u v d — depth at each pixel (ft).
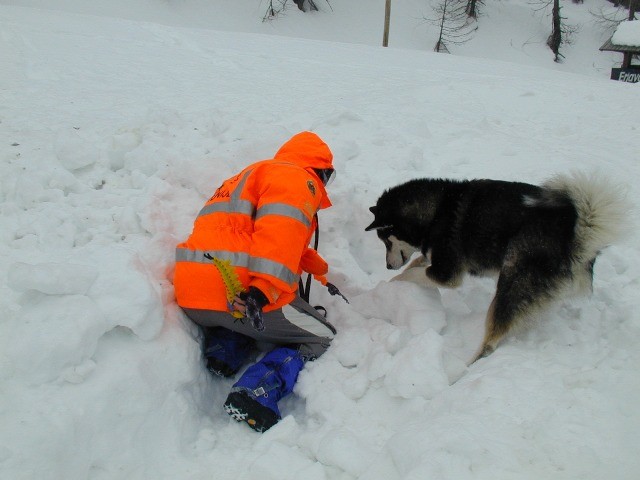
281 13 104.12
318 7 110.52
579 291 9.98
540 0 128.57
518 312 9.75
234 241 8.84
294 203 8.73
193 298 8.98
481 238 10.68
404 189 11.96
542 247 9.73
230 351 9.62
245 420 8.60
